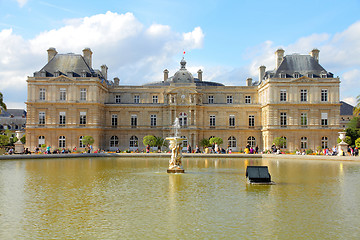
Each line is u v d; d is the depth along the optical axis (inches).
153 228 672.4
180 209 814.5
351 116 5669.3
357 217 749.3
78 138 3248.0
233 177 1352.1
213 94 3752.5
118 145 3526.1
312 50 3469.5
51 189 1058.7
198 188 1089.4
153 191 1035.3
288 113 3265.3
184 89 3464.6
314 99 3260.3
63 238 617.6
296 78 3262.8
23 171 1519.4
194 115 3437.5
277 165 1893.5
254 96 3745.1
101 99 3472.0
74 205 850.8
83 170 1574.8
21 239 611.5
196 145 3427.7
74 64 3412.9
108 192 1014.4
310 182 1215.6
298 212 789.2
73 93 3257.9
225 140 3550.7
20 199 914.7
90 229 666.2
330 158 2315.5
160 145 3294.8
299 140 3257.9
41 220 724.0
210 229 668.1
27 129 3240.7
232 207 834.2
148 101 3710.6
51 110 3257.9
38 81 3262.8
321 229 668.7
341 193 1007.6
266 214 772.0
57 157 2377.0
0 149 2790.4
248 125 3558.1
